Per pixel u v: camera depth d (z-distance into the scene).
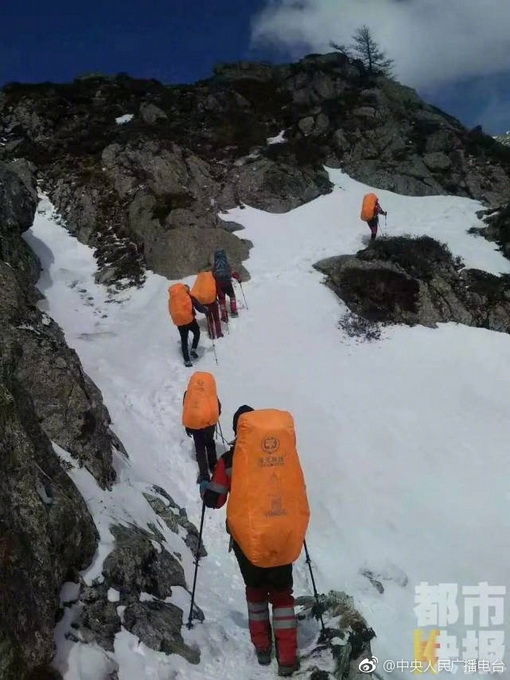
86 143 26.34
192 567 7.22
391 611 7.44
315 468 10.68
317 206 23.72
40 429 6.03
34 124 28.56
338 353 14.95
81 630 4.82
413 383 13.78
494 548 8.94
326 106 30.05
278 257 19.52
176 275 18.30
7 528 4.25
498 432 12.16
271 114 30.38
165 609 5.83
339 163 27.12
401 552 8.74
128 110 31.00
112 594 5.48
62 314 16.67
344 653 5.18
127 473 8.52
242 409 5.54
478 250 19.69
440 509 9.82
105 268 19.17
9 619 3.83
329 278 17.77
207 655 5.47
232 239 19.62
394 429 12.09
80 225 21.19
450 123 32.75
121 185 22.34
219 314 16.00
